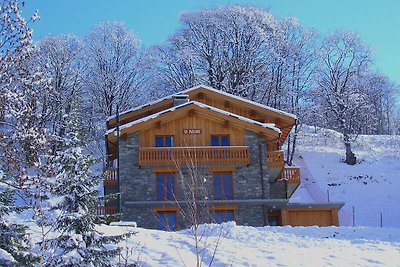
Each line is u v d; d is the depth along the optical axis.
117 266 12.34
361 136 61.12
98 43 56.78
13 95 13.49
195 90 34.50
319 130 60.31
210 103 34.72
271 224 30.44
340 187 46.09
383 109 85.38
